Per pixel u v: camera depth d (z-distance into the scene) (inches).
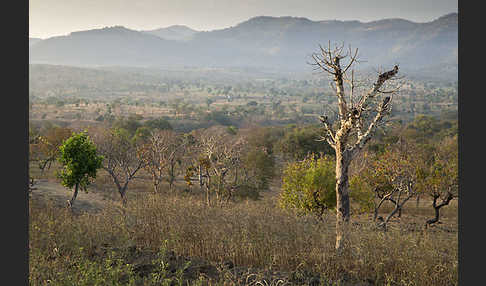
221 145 1099.9
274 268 313.9
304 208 698.8
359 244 338.3
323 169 708.7
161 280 264.1
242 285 273.9
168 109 7564.0
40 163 1533.0
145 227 382.6
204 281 276.8
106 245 345.1
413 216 1063.0
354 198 818.8
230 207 509.7
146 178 1562.5
